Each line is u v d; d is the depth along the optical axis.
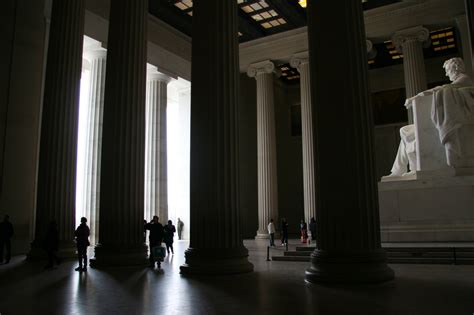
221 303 5.55
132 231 10.48
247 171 30.47
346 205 6.96
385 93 30.41
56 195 12.54
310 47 7.73
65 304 5.66
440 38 26.58
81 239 9.55
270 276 8.09
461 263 9.63
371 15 24.23
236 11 9.32
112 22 11.17
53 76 12.96
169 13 24.30
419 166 13.59
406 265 9.80
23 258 13.54
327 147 7.20
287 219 32.22
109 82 10.88
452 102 13.02
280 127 33.19
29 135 16.72
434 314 4.68
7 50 16.28
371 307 5.11
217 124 8.59
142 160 10.96
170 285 7.18
